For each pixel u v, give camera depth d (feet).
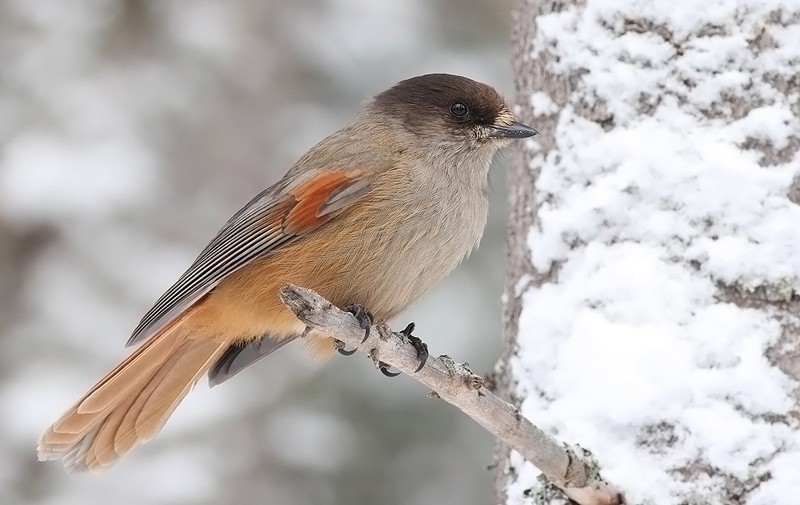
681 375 24.03
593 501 24.02
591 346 25.12
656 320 24.63
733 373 23.82
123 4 61.46
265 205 32.30
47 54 60.54
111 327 56.34
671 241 24.97
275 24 64.49
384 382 59.26
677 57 25.77
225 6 63.10
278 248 31.86
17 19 61.00
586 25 26.94
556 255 26.61
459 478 59.41
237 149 61.72
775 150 24.79
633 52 26.14
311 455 56.13
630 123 26.02
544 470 23.73
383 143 32.83
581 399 24.90
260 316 32.50
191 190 60.23
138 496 53.21
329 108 66.85
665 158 25.32
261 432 55.36
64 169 58.29
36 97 59.62
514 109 30.45
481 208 34.01
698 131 25.32
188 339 33.76
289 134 63.67
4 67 60.23
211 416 54.29
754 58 25.22
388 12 69.82
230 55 62.54
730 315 24.18
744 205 24.53
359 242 31.58
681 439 23.77
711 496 23.36
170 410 34.01
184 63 61.93
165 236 58.80
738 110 25.17
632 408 24.18
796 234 24.21
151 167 59.31
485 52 72.23
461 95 33.53
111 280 57.16
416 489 58.85
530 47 28.94
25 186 57.82
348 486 57.67
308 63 65.87
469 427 60.18
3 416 54.39
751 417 23.56
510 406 23.53
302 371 57.26
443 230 32.58
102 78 60.64
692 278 24.67
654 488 23.70
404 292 32.30
